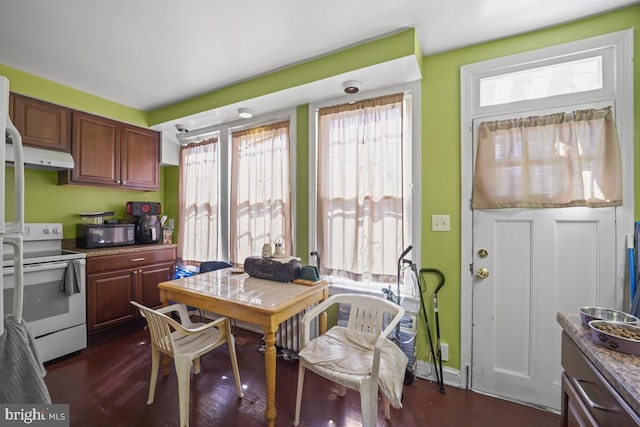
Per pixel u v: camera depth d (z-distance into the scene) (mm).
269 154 2861
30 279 2188
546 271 1775
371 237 2295
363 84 2205
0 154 898
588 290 1675
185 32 1832
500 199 1871
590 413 910
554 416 1709
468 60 1989
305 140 2637
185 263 3518
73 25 1757
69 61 2184
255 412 1741
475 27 1784
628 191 1584
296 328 2314
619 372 777
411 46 1794
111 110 2949
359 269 2342
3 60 2164
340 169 2434
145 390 1939
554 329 1756
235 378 1875
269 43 1955
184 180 3555
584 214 1680
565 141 1713
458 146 2020
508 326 1880
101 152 2867
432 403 1833
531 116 1810
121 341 2686
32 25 1751
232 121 3107
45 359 2236
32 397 942
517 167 1830
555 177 1733
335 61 2062
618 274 1599
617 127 1607
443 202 2062
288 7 1604
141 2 1562
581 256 1692
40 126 2432
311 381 2066
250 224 2977
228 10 1627
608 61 1645
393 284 2223
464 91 1990
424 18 1703
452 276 2043
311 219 2578
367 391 1367
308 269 2137
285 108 2715
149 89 2682
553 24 1757
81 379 2064
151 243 3291
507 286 1882
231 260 3125
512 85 1907
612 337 896
